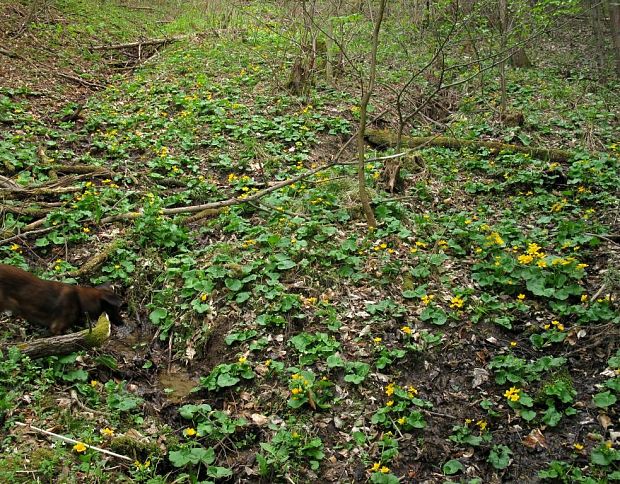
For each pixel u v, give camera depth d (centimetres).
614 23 1521
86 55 1551
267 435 505
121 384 536
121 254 687
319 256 689
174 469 470
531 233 748
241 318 614
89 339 548
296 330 601
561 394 513
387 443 485
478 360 570
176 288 659
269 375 554
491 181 924
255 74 1379
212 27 1841
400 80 1361
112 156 952
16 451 436
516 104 1301
